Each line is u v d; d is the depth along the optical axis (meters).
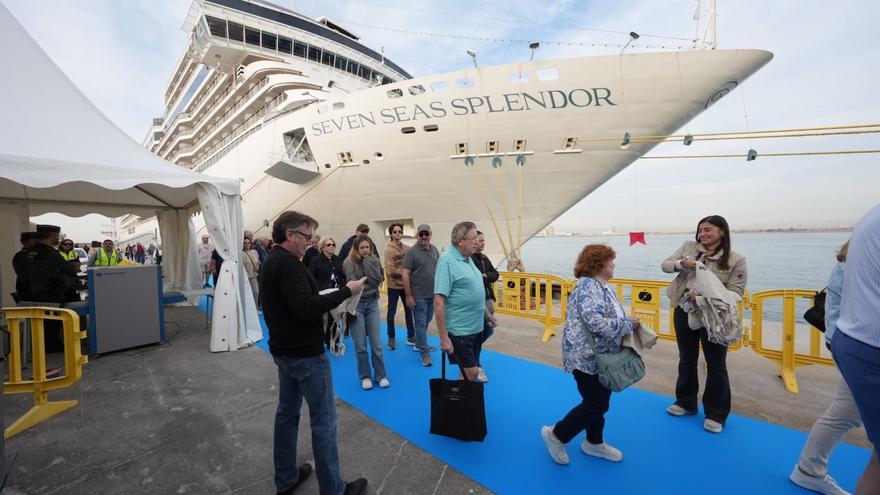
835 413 1.79
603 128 7.04
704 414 2.65
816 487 1.89
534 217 7.98
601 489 1.93
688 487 1.95
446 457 2.21
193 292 5.34
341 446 2.33
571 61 6.92
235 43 12.41
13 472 2.07
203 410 2.84
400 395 3.11
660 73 6.68
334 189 9.03
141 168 3.98
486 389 3.20
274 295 1.67
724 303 2.31
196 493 1.91
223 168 13.02
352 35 15.27
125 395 3.11
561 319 4.70
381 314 6.53
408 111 7.77
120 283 4.32
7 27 3.96
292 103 10.46
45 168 3.34
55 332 4.26
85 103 4.41
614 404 2.86
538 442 2.38
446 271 2.47
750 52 6.43
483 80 7.29
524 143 7.45
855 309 1.23
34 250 4.31
